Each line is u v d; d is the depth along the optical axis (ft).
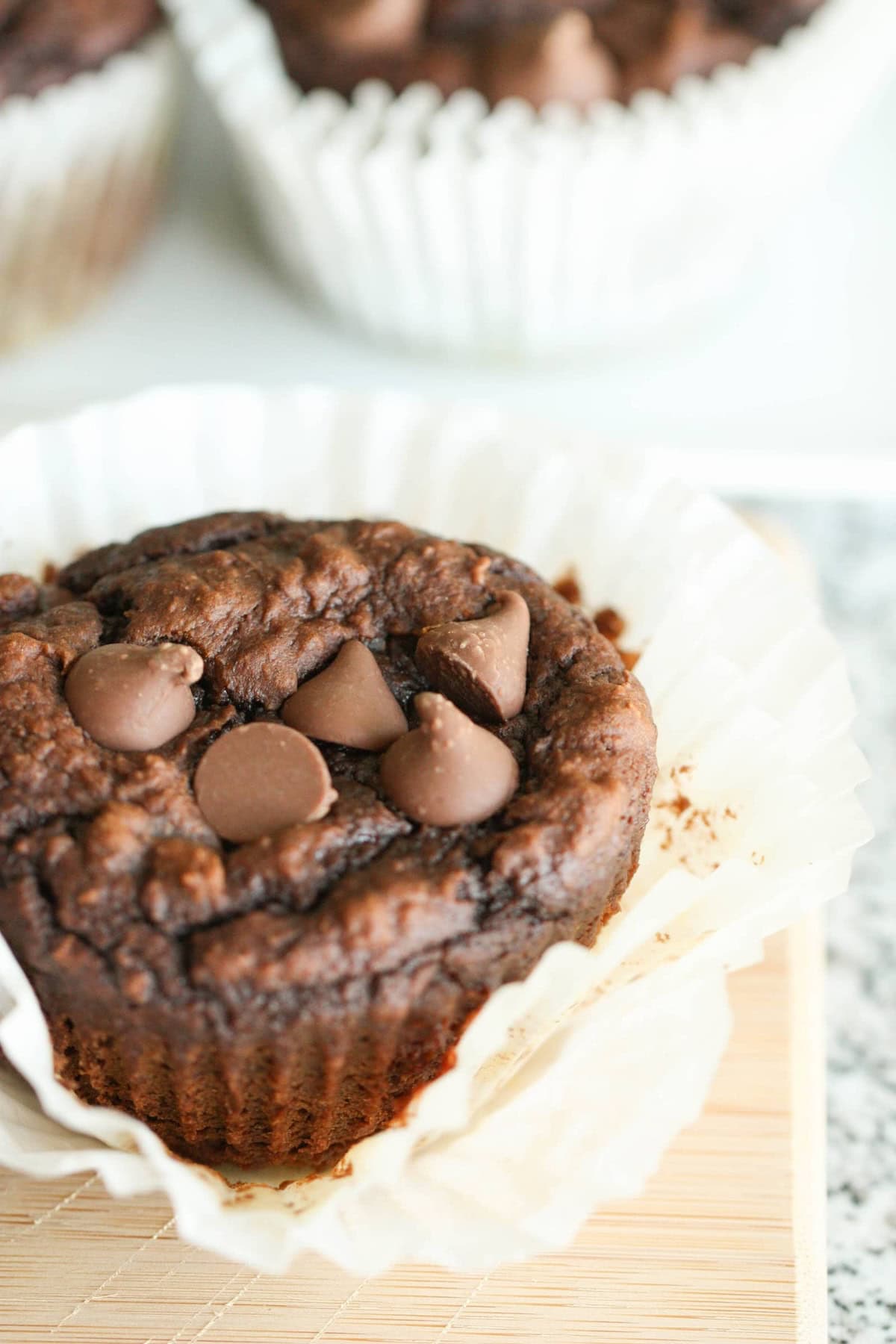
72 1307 0.79
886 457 1.14
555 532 0.96
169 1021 0.76
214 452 0.97
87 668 0.80
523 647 0.83
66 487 0.95
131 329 1.24
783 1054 0.87
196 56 1.14
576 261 1.13
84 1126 0.77
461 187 1.08
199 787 0.78
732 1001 0.88
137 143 1.18
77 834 0.77
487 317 1.18
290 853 0.77
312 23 1.11
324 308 1.26
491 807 0.79
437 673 0.82
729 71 1.11
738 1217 0.82
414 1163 0.80
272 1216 0.78
